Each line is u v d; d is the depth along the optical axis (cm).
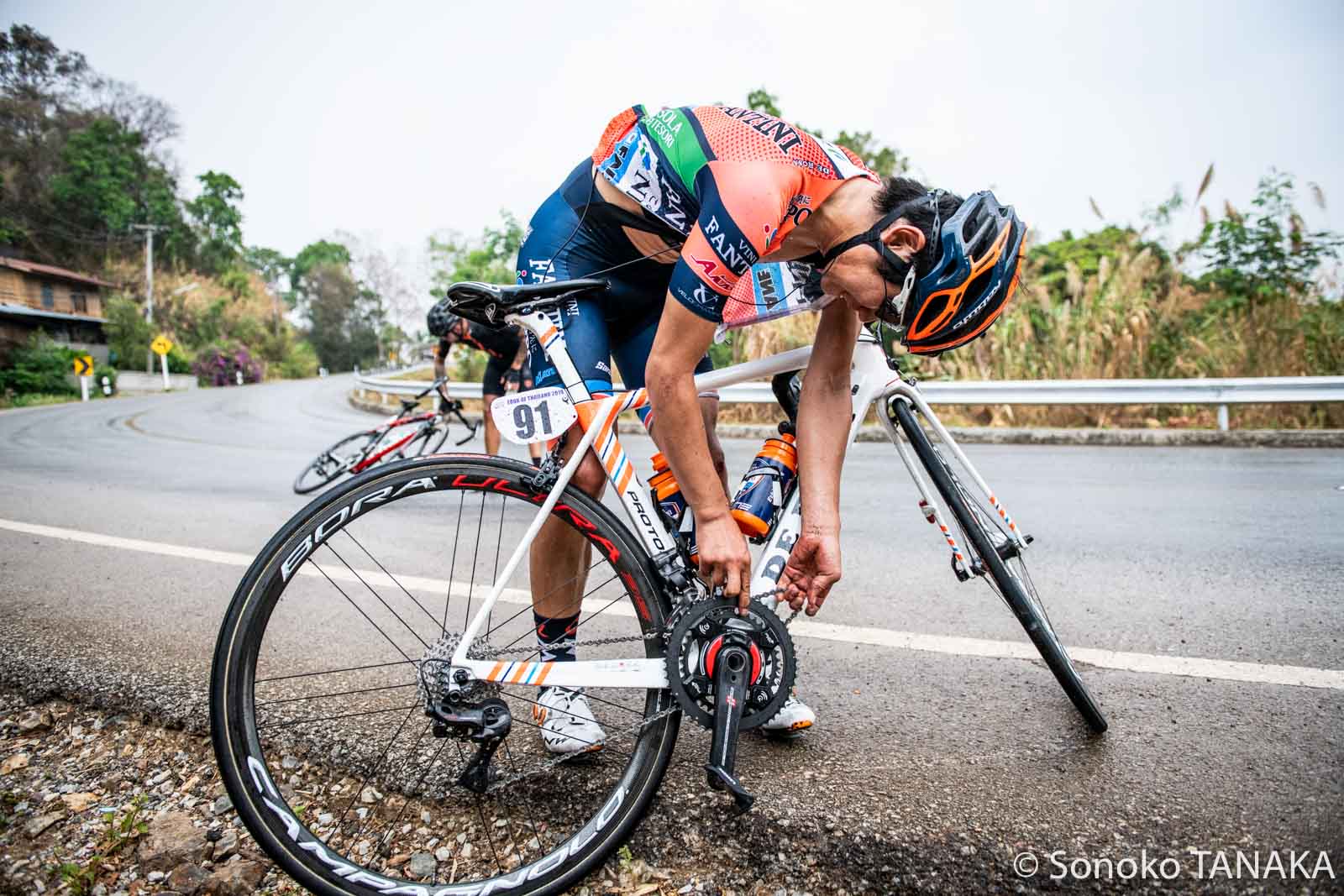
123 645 240
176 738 195
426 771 172
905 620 269
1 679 219
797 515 173
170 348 3622
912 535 396
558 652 174
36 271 4344
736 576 148
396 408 1557
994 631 254
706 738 185
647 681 152
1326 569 307
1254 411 816
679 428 142
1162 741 177
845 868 144
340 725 190
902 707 200
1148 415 869
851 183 150
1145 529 390
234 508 493
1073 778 162
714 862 150
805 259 163
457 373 1759
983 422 939
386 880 139
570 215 174
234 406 1906
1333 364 801
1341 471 545
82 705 209
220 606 282
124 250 6056
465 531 401
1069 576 314
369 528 405
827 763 171
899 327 156
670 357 139
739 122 146
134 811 165
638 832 154
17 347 3038
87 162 5734
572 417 157
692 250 137
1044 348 930
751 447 797
